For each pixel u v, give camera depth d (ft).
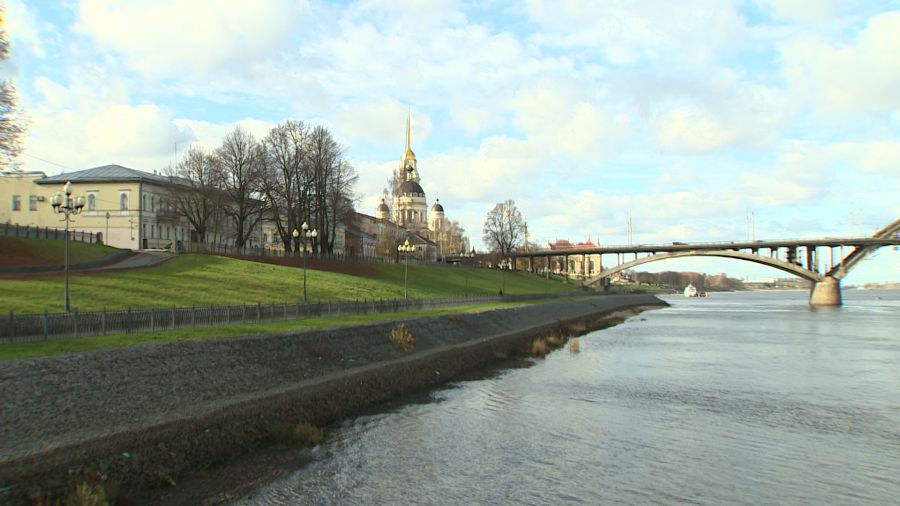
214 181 307.58
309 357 94.38
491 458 66.95
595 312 332.39
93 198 320.50
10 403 52.08
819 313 372.58
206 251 263.90
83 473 48.39
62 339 82.74
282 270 236.43
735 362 145.69
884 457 68.28
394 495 55.52
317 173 295.07
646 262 497.05
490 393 103.81
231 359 79.87
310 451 67.31
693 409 92.43
